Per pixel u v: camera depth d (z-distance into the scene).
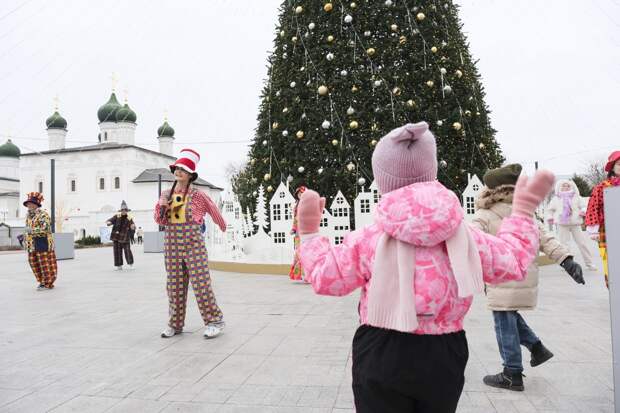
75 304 6.94
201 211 4.79
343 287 1.56
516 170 3.02
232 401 2.98
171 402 2.99
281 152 10.71
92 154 58.16
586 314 5.32
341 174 9.91
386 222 1.42
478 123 10.27
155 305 6.76
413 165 1.52
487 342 4.23
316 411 2.80
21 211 60.22
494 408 2.79
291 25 10.88
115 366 3.78
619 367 2.30
